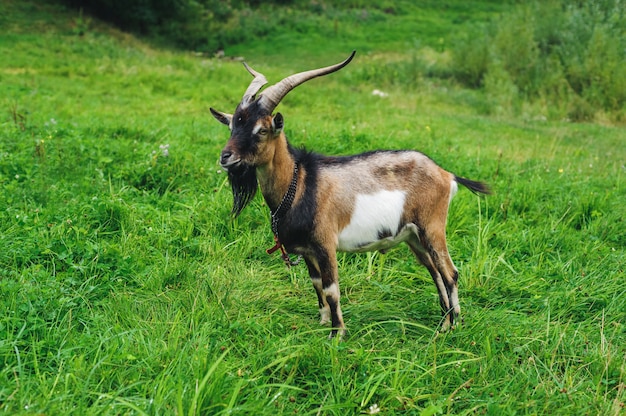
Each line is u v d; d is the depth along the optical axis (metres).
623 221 6.81
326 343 4.04
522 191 7.50
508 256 5.90
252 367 3.84
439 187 4.67
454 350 4.25
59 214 5.79
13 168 6.83
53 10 23.02
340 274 5.50
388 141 9.33
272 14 28.20
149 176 7.04
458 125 13.45
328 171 4.45
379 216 4.48
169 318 4.43
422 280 5.53
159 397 3.37
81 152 7.50
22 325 4.07
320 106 14.40
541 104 16.95
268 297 5.03
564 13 20.22
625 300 5.04
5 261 4.98
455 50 21.06
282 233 4.43
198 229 6.02
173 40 25.19
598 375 4.02
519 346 4.36
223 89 14.91
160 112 12.25
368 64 20.89
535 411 3.66
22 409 3.22
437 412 3.55
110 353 3.78
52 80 14.48
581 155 10.75
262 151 4.12
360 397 3.67
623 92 16.47
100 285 4.76
